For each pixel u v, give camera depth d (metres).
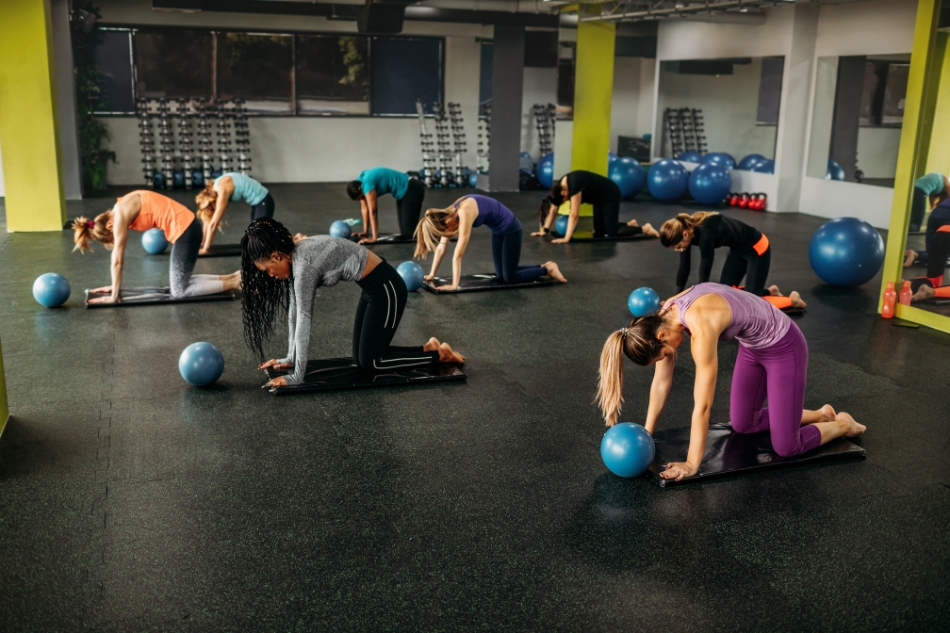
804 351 3.04
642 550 2.61
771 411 3.12
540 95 13.62
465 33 12.70
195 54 11.53
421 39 12.58
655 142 12.80
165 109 11.33
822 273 6.31
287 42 11.95
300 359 3.82
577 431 3.56
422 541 2.64
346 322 5.16
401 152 12.95
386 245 7.73
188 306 5.45
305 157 12.48
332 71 12.27
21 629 2.16
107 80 11.25
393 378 4.05
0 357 3.42
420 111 12.55
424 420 3.64
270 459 3.22
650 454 3.04
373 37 12.31
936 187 5.08
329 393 3.93
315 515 2.79
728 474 3.10
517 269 6.13
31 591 2.33
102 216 5.26
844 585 2.44
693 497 2.96
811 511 2.88
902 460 3.31
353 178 12.81
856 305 5.84
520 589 2.39
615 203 8.13
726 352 4.73
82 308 5.34
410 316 5.33
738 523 2.79
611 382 2.97
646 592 2.39
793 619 2.27
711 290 2.87
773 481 3.10
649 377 4.29
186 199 10.66
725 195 10.80
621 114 13.82
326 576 2.43
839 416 3.43
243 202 10.55
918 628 2.24
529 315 5.43
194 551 2.55
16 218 7.98
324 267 3.67
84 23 10.07
